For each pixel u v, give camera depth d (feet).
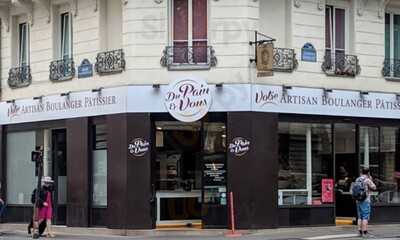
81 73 77.51
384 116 79.30
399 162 81.71
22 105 84.48
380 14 79.71
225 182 72.49
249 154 71.36
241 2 72.08
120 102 73.05
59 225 81.10
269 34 74.28
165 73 72.18
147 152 72.13
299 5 75.00
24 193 85.66
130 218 72.02
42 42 82.64
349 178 79.00
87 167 76.59
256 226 71.31
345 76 76.95
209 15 72.59
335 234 69.92
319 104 75.05
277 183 72.79
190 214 75.77
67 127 78.69
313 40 75.61
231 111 71.46
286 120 73.82
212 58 71.67
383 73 79.51
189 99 70.90
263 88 72.08
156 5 72.69
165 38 72.49
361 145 79.05
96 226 75.97
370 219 79.00
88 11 77.51
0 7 86.28
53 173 82.53
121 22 75.31
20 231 80.94
